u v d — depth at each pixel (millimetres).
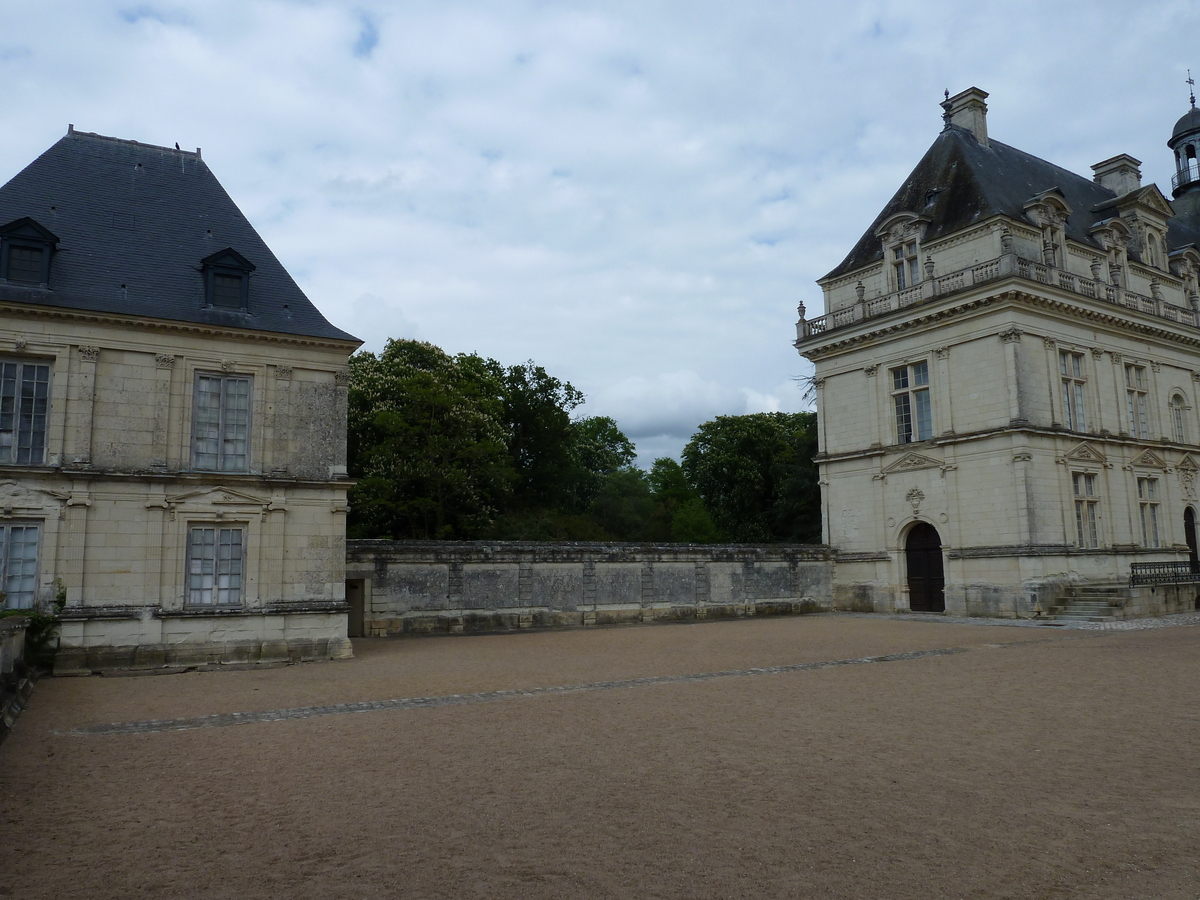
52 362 18844
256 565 20062
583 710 11859
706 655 18734
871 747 9148
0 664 11852
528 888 5453
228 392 20531
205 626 19375
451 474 38469
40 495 18266
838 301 36906
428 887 5504
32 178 20547
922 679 14211
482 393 43656
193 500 19625
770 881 5496
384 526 38750
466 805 7305
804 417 53375
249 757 9328
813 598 34688
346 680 15938
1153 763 8281
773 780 7883
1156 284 34938
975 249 31359
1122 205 36938
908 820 6672
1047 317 30500
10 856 6207
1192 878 5453
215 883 5656
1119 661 15852
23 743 10281
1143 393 34344
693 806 7129
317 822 6922
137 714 12453
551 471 51156
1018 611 28281
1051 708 11227
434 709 12266
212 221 22500
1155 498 33594
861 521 34594
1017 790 7457
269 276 22078
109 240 20547
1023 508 28516
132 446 19234
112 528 18844
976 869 5652
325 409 21328
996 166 34938
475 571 27312
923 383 32719
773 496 51750
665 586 31125
